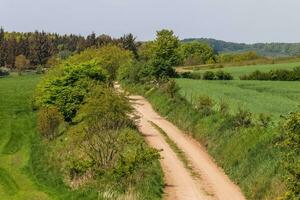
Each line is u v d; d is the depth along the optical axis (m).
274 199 27.23
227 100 56.72
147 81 83.88
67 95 53.66
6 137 58.81
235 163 35.81
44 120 52.91
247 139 36.97
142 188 29.38
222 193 31.58
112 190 28.94
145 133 49.84
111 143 34.75
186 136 48.88
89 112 42.50
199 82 81.69
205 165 38.31
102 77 57.06
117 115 43.22
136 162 31.16
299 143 22.48
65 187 33.34
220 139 41.53
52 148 47.78
